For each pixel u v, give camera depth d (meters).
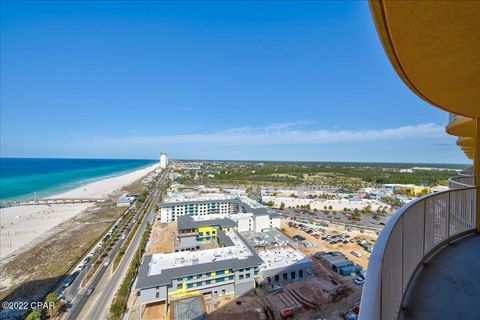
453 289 3.26
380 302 2.04
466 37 2.25
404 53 2.62
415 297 3.15
